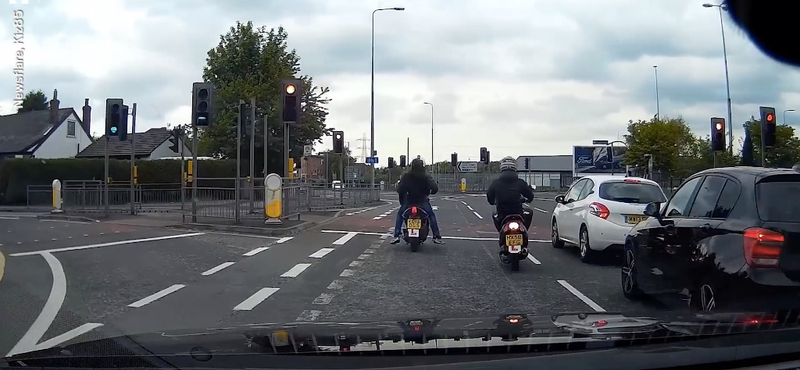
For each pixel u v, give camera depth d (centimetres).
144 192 2414
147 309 755
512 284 942
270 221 1764
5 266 1098
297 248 1375
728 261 566
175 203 2480
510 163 1146
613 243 1123
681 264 659
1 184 3409
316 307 768
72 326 669
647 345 324
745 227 561
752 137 3488
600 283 956
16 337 622
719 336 341
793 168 610
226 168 4119
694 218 661
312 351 327
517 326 386
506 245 1071
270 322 685
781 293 525
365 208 3105
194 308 761
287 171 2059
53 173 3516
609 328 373
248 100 4094
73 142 5441
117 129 2195
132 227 1848
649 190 1184
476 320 412
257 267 1098
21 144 4909
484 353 316
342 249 1361
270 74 4353
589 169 7144
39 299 813
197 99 1847
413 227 1327
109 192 2367
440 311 746
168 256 1232
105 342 364
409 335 361
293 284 932
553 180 9212
